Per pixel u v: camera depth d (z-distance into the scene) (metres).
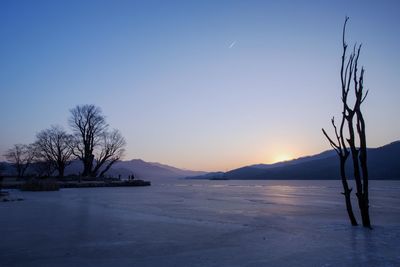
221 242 14.66
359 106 18.97
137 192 56.84
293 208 31.17
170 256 12.29
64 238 15.35
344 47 18.97
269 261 11.61
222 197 47.84
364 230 17.81
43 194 46.50
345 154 19.70
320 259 11.84
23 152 100.31
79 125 86.06
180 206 31.97
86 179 81.12
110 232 16.86
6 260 11.74
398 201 41.66
